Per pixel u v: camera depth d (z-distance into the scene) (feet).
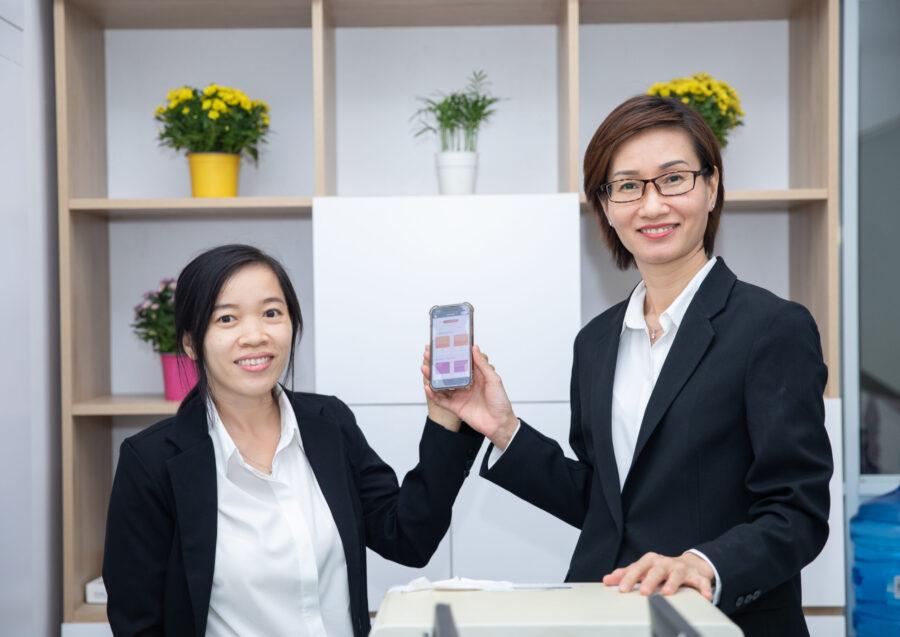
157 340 7.80
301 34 8.55
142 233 8.61
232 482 4.28
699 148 4.00
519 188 8.55
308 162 8.61
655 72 8.51
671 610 2.21
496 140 8.55
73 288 7.62
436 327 4.44
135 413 7.53
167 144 7.97
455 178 7.70
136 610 4.19
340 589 4.33
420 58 8.55
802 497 3.45
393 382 7.27
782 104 8.46
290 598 4.20
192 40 8.54
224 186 7.72
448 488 4.43
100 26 8.34
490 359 7.25
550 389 7.24
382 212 7.26
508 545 7.27
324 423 4.55
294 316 4.49
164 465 4.20
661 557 3.07
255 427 4.44
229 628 4.19
